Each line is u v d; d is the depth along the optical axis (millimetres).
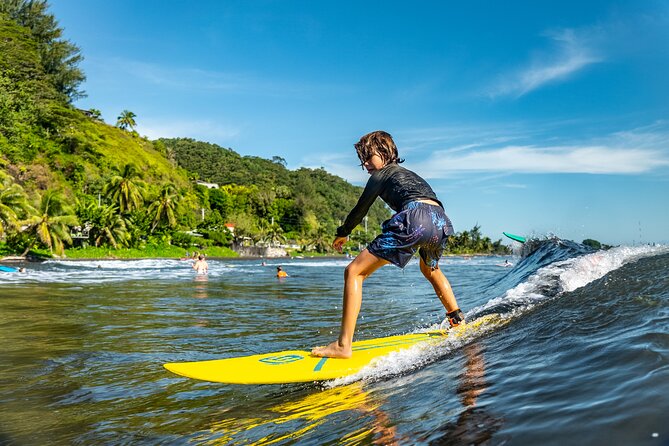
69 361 3586
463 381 2125
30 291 10398
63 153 71125
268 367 2979
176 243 67125
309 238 101750
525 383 1834
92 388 2879
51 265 31016
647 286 3256
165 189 64375
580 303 3252
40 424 2271
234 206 116125
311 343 4305
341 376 2850
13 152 57844
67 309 6941
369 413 1955
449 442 1426
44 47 83000
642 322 2303
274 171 182250
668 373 1506
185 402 2578
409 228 3070
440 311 6172
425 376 2455
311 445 1701
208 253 70875
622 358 1798
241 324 5547
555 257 6594
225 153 188375
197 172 155125
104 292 10320
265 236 91125
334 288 12602
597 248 6555
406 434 1589
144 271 23922
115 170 82625
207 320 5898
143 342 4367
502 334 3053
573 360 1969
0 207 35938
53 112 72750
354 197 183750
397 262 3088
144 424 2244
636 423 1236
